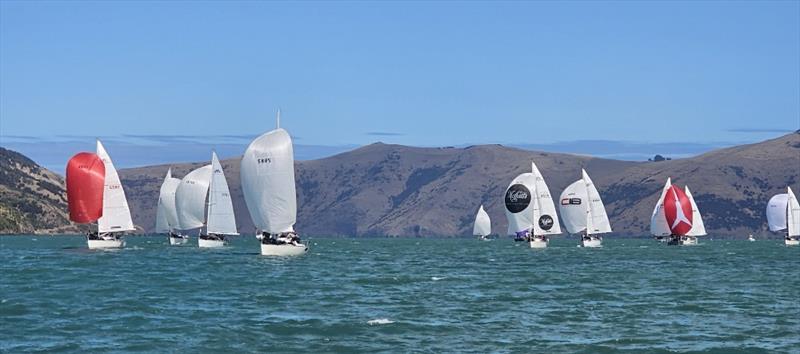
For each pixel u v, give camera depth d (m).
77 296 183.25
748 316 160.62
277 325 143.88
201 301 176.88
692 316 160.25
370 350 123.44
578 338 134.50
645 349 125.94
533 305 176.38
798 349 126.69
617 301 185.25
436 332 138.75
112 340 129.38
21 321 146.25
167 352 121.25
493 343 129.50
